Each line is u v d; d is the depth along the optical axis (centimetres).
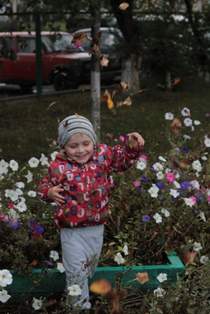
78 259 354
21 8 1030
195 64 1465
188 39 1415
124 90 567
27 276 377
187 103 1318
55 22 962
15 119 1123
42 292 384
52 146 524
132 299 373
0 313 374
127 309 356
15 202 433
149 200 441
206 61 1477
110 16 1376
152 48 1373
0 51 1127
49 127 1045
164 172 462
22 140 936
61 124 365
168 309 335
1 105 1285
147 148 796
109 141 655
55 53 1588
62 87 1596
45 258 406
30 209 439
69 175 354
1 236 407
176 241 432
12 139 942
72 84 1588
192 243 414
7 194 420
